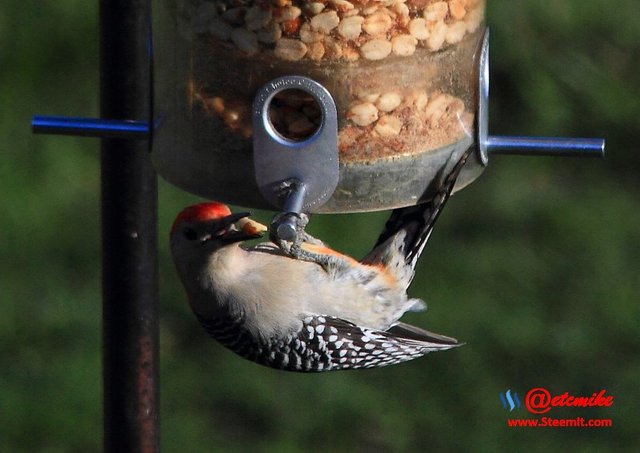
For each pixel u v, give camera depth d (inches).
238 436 477.1
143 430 323.0
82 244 530.3
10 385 485.1
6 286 514.9
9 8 585.6
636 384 496.7
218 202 334.3
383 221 525.0
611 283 529.7
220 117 304.5
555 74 579.8
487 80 322.0
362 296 339.0
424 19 298.7
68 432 477.1
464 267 527.2
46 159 553.0
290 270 334.6
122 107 317.1
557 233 543.2
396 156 302.7
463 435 480.7
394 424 481.7
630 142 573.6
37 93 572.1
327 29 292.8
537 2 588.1
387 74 297.6
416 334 351.9
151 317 321.7
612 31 591.2
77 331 505.4
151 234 319.9
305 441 477.7
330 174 296.7
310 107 297.6
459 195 553.0
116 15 313.7
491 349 503.2
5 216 532.7
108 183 317.4
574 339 508.1
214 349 499.8
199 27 303.7
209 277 331.9
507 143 320.8
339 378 492.4
